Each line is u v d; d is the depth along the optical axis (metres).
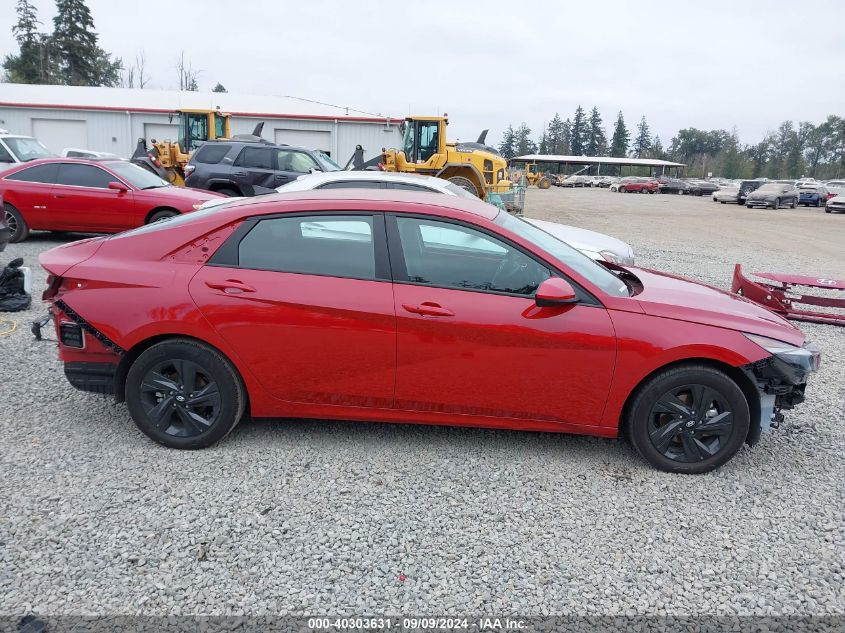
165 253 3.87
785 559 3.08
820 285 8.09
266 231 3.86
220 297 3.73
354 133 29.53
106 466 3.71
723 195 42.22
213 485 3.54
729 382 3.69
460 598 2.74
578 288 3.74
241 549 3.01
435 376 3.76
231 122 29.00
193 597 2.69
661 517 3.40
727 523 3.37
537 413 3.82
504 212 4.58
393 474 3.73
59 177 11.01
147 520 3.20
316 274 3.78
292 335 3.73
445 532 3.20
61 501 3.33
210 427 3.88
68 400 4.62
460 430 4.35
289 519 3.25
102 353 3.92
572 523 3.31
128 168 11.62
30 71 73.69
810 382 5.75
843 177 118.44
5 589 2.69
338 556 2.99
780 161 127.44
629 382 3.71
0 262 9.55
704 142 141.00
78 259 3.94
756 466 4.00
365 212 3.83
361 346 3.73
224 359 3.81
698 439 3.80
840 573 2.99
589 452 4.09
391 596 2.74
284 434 4.20
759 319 3.87
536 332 3.67
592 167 80.00
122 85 76.94
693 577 2.93
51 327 6.34
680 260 13.55
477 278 3.77
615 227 21.56
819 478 3.88
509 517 3.34
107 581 2.77
